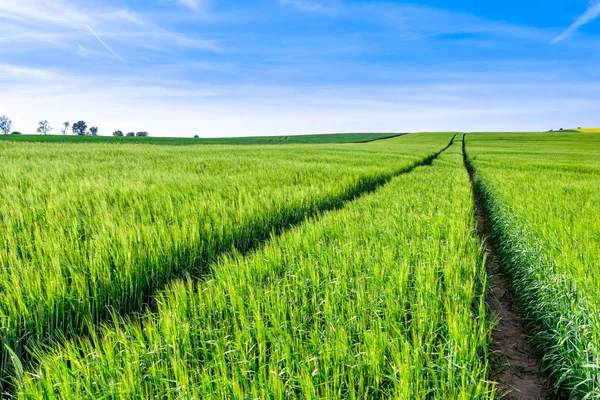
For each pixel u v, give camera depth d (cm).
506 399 321
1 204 656
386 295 367
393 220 654
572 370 304
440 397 244
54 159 1767
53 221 547
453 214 713
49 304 350
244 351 281
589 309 335
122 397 227
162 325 308
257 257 452
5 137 6406
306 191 905
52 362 263
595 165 2386
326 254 464
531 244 564
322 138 9469
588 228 594
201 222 597
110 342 281
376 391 253
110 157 1977
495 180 1345
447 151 4534
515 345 414
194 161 1783
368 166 1730
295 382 257
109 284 399
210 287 373
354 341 302
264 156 2325
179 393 234
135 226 509
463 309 351
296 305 356
